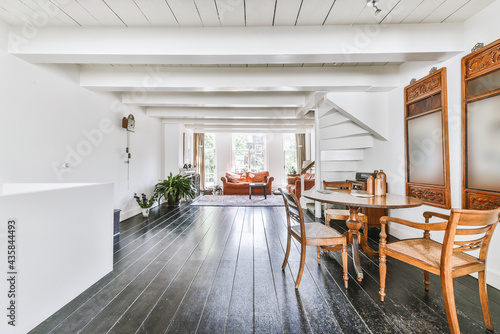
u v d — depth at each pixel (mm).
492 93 1938
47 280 1639
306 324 1566
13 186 2361
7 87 2309
